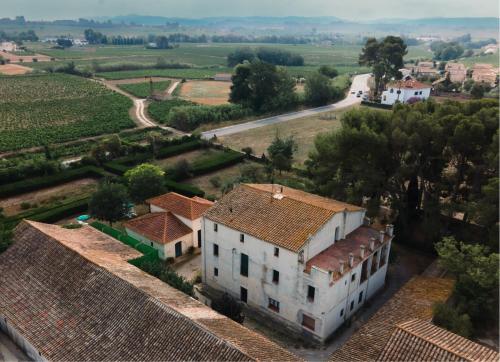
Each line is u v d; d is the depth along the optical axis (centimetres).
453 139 4666
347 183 5366
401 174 5056
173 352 2680
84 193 7156
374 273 4347
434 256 5219
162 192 6319
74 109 13725
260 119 12825
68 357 2836
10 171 7269
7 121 12225
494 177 4525
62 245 3794
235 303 3900
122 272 3512
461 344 2767
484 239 4644
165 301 3100
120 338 2884
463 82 18262
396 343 2756
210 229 4366
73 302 3259
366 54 15650
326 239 4034
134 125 11975
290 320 3969
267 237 3900
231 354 2558
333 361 3108
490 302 3562
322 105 14738
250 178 7412
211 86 18550
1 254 3928
